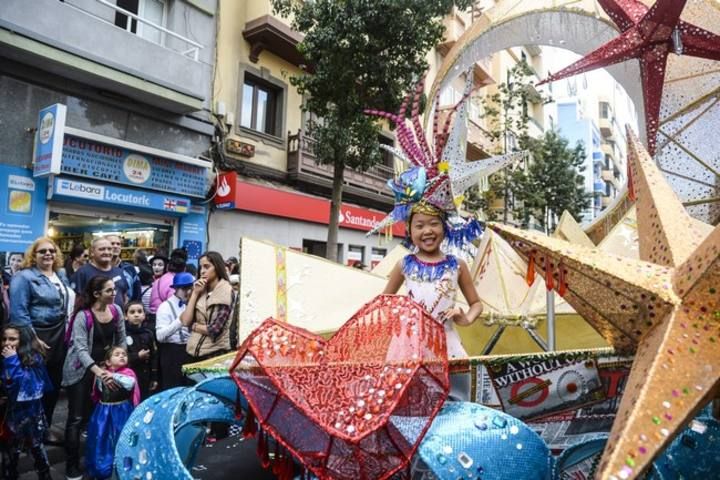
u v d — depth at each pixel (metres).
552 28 4.38
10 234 8.35
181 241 11.01
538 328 3.56
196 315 4.19
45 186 8.78
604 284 1.45
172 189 10.60
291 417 1.66
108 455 3.56
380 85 9.02
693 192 3.65
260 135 13.02
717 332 1.22
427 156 2.65
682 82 3.64
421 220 2.57
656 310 1.36
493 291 3.46
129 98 9.84
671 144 3.73
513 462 1.49
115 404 3.64
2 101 8.31
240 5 12.47
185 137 11.01
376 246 16.58
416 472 1.76
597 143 40.25
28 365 3.51
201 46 10.64
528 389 1.80
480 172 2.75
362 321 1.67
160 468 1.68
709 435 1.53
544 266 1.57
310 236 14.03
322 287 3.04
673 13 2.79
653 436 1.04
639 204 1.85
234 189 11.19
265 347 1.64
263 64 13.10
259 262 2.94
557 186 17.78
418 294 2.58
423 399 1.57
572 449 1.66
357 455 1.53
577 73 3.13
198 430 2.16
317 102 9.52
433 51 17.94
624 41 2.98
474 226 2.58
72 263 6.40
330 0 8.97
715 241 1.22
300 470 1.98
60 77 8.91
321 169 14.11
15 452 3.53
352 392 1.51
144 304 5.96
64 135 8.80
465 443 1.50
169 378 4.46
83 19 8.69
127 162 9.75
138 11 10.45
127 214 10.10
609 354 1.72
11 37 7.79
